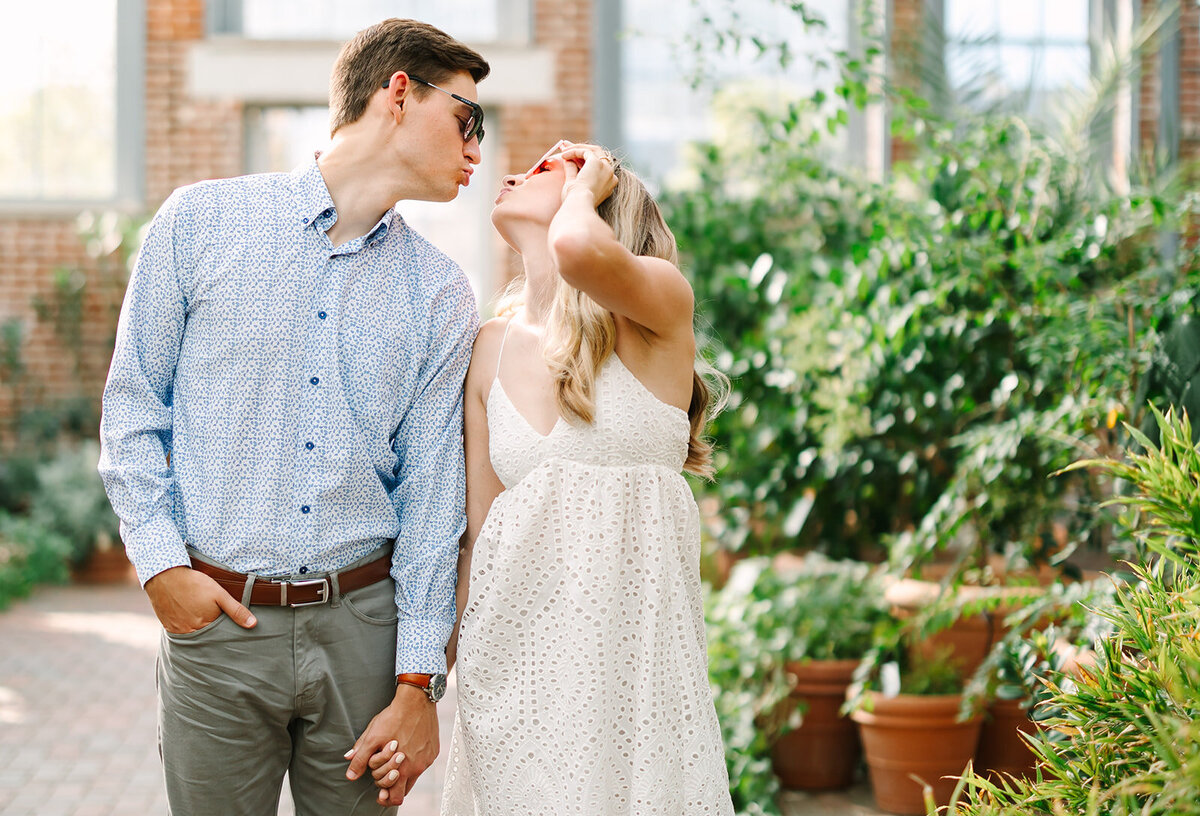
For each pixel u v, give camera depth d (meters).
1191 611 1.66
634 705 1.87
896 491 4.23
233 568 1.87
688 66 7.02
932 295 3.36
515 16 7.99
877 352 3.66
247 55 7.95
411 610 1.96
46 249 8.04
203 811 1.92
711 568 4.89
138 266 1.91
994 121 3.53
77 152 8.05
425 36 2.00
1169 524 1.90
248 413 1.88
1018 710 3.31
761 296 5.29
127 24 7.92
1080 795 1.60
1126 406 2.86
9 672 5.14
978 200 3.34
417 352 2.00
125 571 7.48
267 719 1.92
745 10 6.95
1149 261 3.36
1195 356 2.70
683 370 1.95
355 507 1.94
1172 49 6.52
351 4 8.03
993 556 3.66
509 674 1.91
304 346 1.92
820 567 4.05
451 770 2.10
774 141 3.93
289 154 8.12
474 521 2.06
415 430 2.01
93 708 4.61
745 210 5.76
